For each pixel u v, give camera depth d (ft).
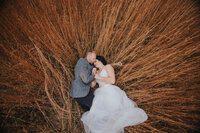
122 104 6.05
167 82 7.27
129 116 5.91
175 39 7.58
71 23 7.62
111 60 8.30
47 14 7.95
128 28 8.78
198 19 8.58
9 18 7.75
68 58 7.79
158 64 7.31
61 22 8.07
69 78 7.17
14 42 7.30
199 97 6.38
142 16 8.27
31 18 7.41
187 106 6.31
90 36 8.52
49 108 6.59
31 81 6.34
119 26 8.89
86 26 8.66
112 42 8.07
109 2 8.37
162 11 8.87
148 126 6.31
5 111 6.03
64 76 7.29
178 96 6.40
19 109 6.36
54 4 8.52
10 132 5.69
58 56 7.27
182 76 7.14
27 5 8.08
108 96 6.06
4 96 5.57
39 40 7.43
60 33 7.72
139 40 8.10
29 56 7.02
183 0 9.27
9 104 5.91
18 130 5.79
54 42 7.53
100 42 7.94
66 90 6.91
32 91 6.70
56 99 6.95
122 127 5.89
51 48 7.46
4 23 7.66
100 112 5.95
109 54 8.74
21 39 7.59
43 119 6.54
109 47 8.07
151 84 7.04
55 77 6.44
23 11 8.20
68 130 6.40
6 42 7.25
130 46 7.68
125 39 8.30
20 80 6.24
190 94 6.48
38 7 8.50
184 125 6.21
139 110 6.21
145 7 8.50
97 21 8.85
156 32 8.44
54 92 6.94
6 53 6.89
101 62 6.77
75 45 8.21
